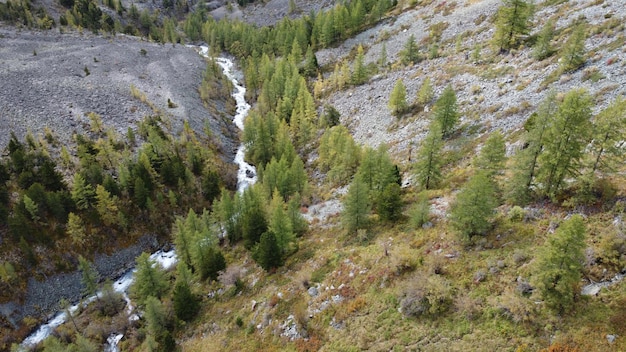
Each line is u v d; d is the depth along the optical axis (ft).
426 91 229.04
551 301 74.49
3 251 184.65
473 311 83.87
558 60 189.98
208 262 166.91
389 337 89.30
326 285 119.65
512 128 164.86
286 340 107.55
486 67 231.30
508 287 84.84
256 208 176.24
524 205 107.65
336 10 419.74
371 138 240.73
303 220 176.55
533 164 105.40
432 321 87.40
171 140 275.39
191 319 148.15
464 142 179.22
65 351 146.72
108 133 252.83
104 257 209.26
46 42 414.21
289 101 315.37
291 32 438.81
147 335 147.23
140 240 222.07
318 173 243.40
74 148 244.83
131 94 323.78
